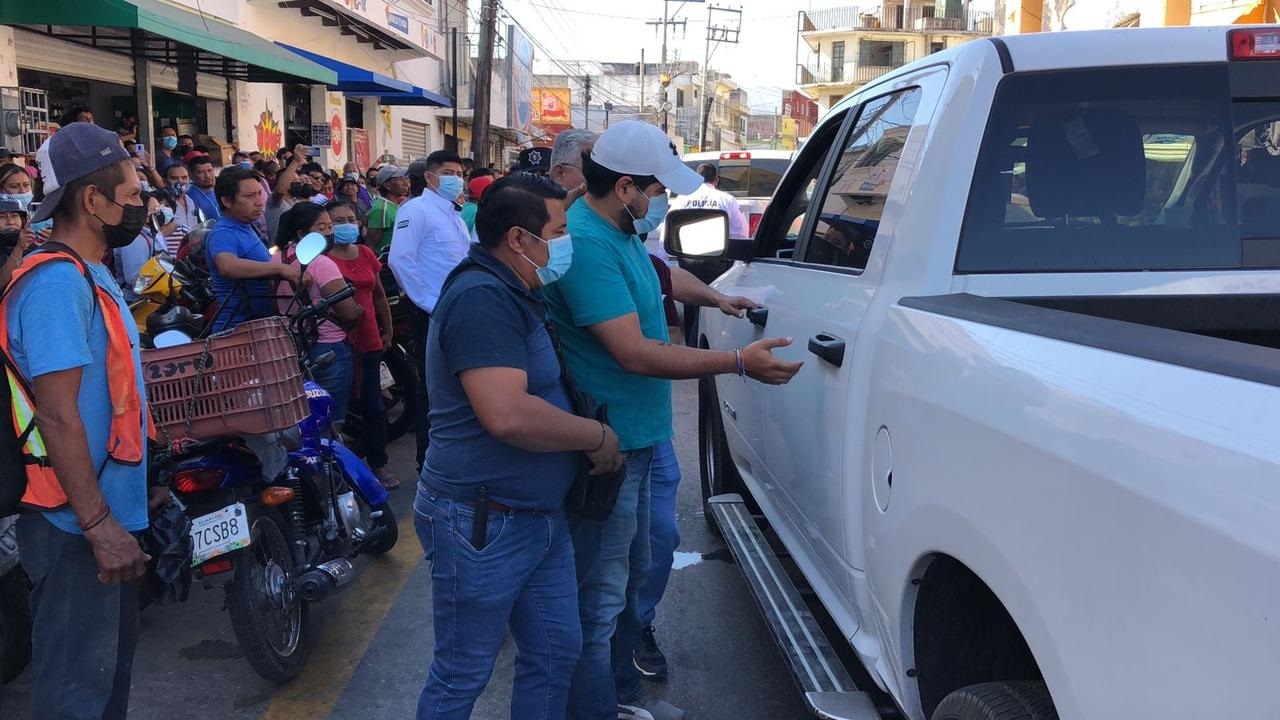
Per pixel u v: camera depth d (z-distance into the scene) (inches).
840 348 107.7
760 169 497.4
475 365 89.4
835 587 115.3
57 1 396.2
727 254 179.2
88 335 95.1
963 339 80.7
